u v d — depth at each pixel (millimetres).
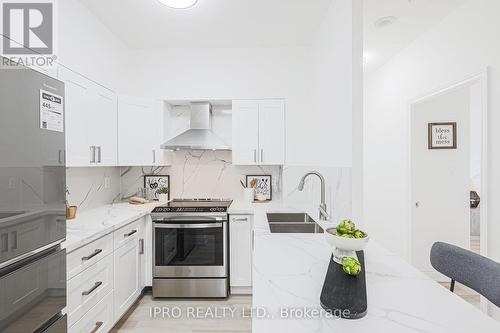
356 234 888
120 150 2662
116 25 2488
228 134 3273
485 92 1865
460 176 2908
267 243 1437
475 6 1955
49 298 1288
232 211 2615
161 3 2121
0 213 1032
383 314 774
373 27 2453
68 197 2266
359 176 1733
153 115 2914
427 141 2895
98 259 1801
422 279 1011
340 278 805
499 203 1792
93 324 1749
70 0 2027
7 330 1064
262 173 3229
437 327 709
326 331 696
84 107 2104
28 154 1167
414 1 2047
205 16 2348
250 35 2689
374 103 3535
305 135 2912
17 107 1112
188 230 2574
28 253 1161
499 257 1791
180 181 3246
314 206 2623
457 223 2904
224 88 2959
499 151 1785
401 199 3023
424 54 2578
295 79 2934
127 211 2479
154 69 2971
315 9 2240
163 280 2568
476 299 2564
